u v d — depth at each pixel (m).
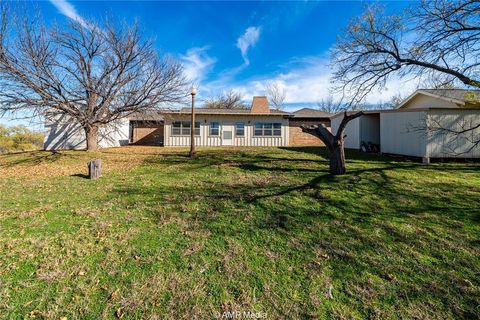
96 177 7.52
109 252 2.95
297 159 10.38
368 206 4.49
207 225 3.76
